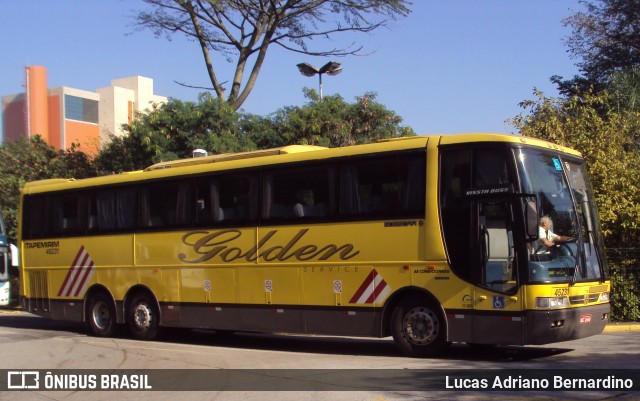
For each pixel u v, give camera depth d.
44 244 17.39
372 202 11.77
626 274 16.55
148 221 15.20
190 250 14.32
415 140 11.48
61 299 16.89
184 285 14.38
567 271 10.57
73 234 16.73
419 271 11.14
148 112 26.19
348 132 24.14
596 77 31.91
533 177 10.66
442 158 11.14
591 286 10.98
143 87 65.81
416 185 11.33
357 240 11.86
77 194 16.80
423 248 11.12
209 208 14.09
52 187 17.42
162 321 14.76
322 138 23.56
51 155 29.02
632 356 11.27
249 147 23.27
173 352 13.15
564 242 10.76
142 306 15.23
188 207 14.46
